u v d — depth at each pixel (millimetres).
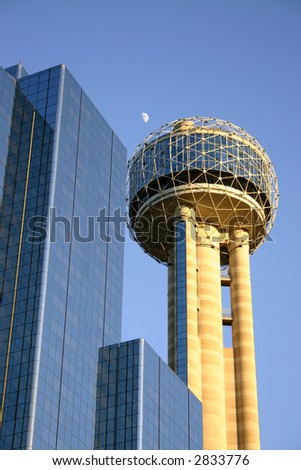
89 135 161750
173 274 185750
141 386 139000
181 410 150125
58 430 126125
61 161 149125
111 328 149500
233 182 187125
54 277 137125
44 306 132125
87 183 155625
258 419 172375
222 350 178125
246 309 184000
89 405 136250
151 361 145125
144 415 137000
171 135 190500
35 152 149625
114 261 157500
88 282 146375
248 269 189500
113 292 153625
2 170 147500
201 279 183125
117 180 167750
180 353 168500
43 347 128875
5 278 136750
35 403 123062
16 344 129250
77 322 139625
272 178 195375
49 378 128000
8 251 139625
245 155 190000
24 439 119688
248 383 175250
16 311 132750
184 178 187250
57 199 144500
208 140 188875
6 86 155500
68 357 134250
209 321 178250
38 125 153000
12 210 143875
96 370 142000
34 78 159000
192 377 165625
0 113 151500
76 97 160625
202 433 155250
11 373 126688
